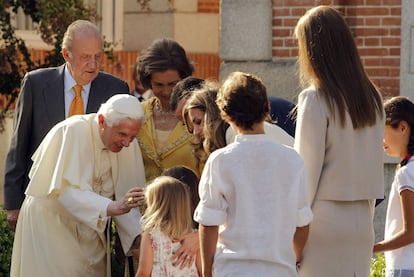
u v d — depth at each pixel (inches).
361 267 500.7
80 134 570.3
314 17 498.0
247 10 936.3
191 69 621.6
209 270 467.5
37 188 570.6
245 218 461.4
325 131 492.7
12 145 641.6
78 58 626.5
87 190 565.3
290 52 930.1
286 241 464.8
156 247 530.0
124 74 1214.9
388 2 905.5
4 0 1035.3
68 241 573.9
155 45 615.2
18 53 1066.1
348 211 495.5
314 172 491.5
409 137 536.4
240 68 941.2
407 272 530.0
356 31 911.0
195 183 547.2
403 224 525.0
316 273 495.2
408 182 522.0
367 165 498.0
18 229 586.6
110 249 634.8
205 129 525.0
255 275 458.0
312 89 496.1
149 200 531.8
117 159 582.9
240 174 463.2
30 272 575.5
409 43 903.1
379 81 909.2
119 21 1219.9
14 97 1062.4
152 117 609.9
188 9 1229.7
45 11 1019.3
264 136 470.0
